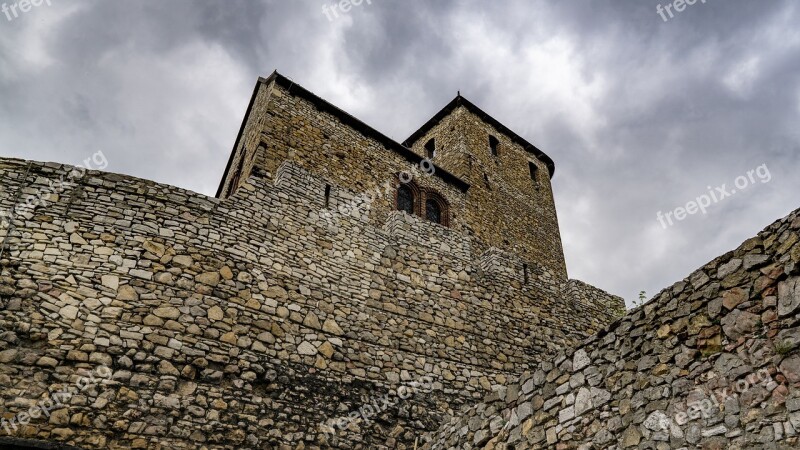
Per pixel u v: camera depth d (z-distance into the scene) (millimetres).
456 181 25047
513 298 16047
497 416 9141
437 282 14773
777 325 6156
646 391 7152
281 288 11953
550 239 28141
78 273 10031
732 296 6691
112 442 8734
